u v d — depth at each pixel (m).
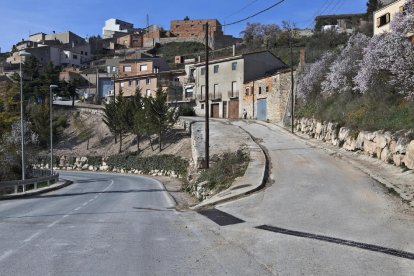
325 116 32.47
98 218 13.68
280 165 23.08
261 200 15.20
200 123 54.41
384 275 6.75
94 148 65.50
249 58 65.25
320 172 20.05
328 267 7.25
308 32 100.50
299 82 45.31
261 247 8.85
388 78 24.08
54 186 32.06
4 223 12.70
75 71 115.00
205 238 9.96
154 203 19.48
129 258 7.95
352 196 14.42
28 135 60.78
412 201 12.95
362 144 23.84
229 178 21.41
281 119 52.66
